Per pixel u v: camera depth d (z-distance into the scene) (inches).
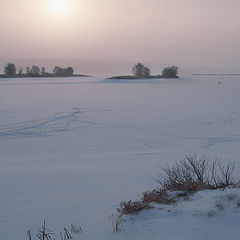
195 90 2389.3
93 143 844.0
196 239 158.9
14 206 297.4
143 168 517.3
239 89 2496.3
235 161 561.6
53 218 250.7
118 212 227.0
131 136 926.4
